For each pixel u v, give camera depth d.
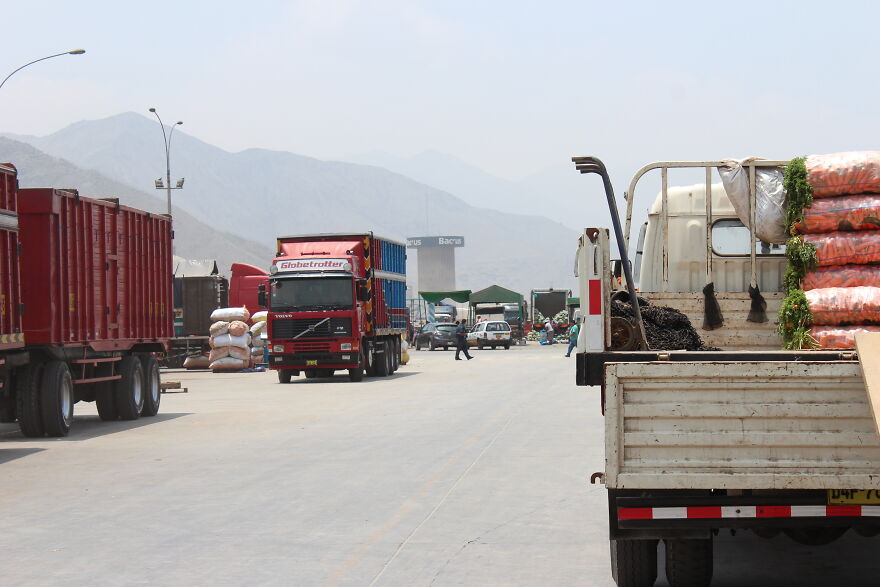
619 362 6.45
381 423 19.50
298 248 34.59
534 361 49.03
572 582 7.69
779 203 8.55
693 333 8.31
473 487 11.85
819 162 8.16
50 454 15.60
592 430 17.72
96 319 19.67
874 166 8.01
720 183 9.76
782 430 6.30
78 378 19.36
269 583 7.63
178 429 19.20
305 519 10.07
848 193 8.10
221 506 10.82
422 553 8.62
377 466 13.63
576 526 9.70
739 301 8.91
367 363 35.22
